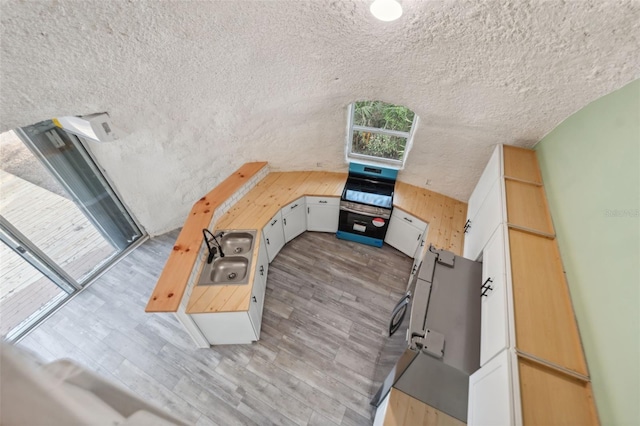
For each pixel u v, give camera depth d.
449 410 1.62
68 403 0.38
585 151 1.58
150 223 3.51
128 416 0.51
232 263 2.60
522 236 1.62
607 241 1.22
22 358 0.34
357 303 2.95
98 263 3.27
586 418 1.02
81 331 2.74
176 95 2.36
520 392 1.05
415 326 1.48
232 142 2.99
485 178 2.41
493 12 1.52
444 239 2.67
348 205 3.14
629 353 0.98
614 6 1.28
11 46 1.50
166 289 2.07
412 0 1.57
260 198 3.08
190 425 0.73
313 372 2.45
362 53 2.06
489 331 1.36
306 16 1.83
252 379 2.41
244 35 1.96
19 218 3.01
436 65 1.97
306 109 2.71
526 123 2.11
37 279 3.02
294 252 3.43
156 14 1.69
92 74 1.88
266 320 2.79
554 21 1.46
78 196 2.88
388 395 1.76
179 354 2.57
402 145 3.09
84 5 1.50
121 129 2.38
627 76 1.43
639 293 1.00
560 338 1.22
